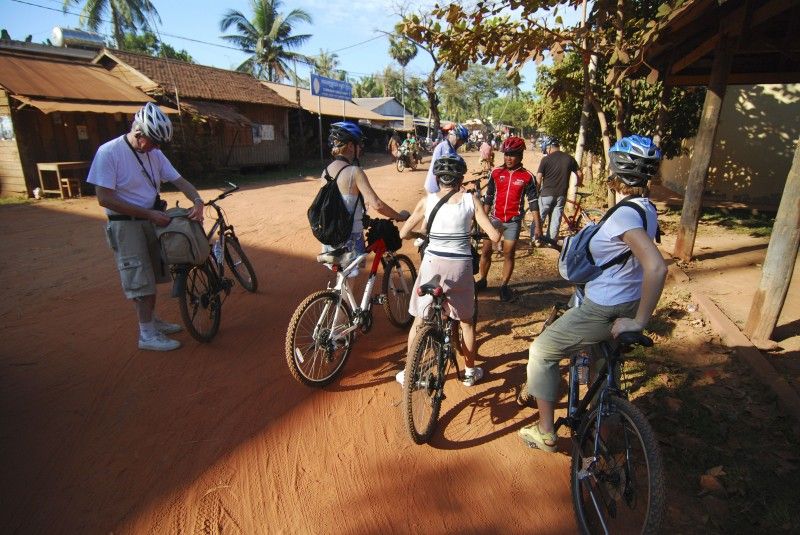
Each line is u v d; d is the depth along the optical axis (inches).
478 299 238.7
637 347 182.7
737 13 239.8
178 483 118.5
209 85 812.0
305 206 510.9
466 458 130.3
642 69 363.6
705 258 291.9
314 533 106.3
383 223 169.9
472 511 113.0
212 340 190.2
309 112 1147.3
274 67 1525.6
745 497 113.8
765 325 179.6
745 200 466.3
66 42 823.7
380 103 1711.4
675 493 115.9
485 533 107.1
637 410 94.4
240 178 783.1
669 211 454.9
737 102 456.8
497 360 180.9
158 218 163.3
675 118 471.5
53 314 210.8
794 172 168.2
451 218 141.0
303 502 114.4
